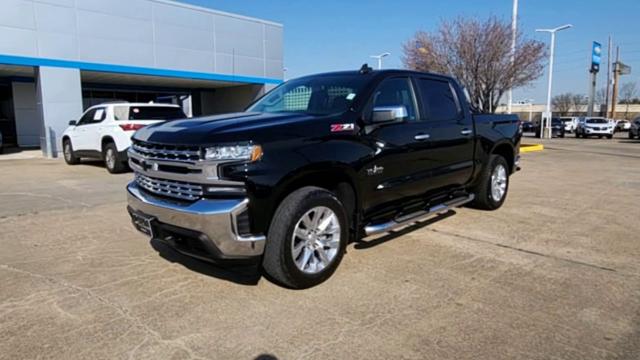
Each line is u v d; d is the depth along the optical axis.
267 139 3.65
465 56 18.59
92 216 6.57
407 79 5.22
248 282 4.05
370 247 5.05
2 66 16.34
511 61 18.20
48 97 16.30
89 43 17.27
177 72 20.31
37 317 3.41
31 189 8.91
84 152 12.38
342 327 3.26
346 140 4.21
